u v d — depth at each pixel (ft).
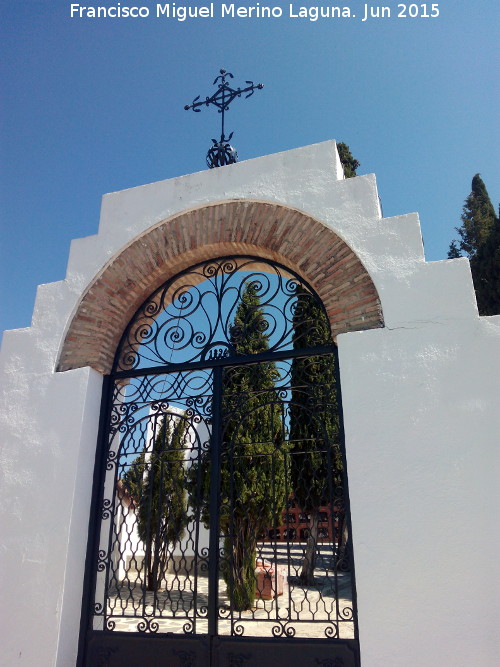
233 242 17.25
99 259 18.24
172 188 18.57
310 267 16.05
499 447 12.21
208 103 20.89
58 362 17.20
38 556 14.51
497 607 11.12
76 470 15.24
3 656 13.69
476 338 13.32
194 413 16.34
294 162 17.33
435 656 11.14
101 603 15.56
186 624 13.98
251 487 20.30
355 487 12.89
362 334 14.26
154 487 22.11
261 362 16.24
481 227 52.54
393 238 15.15
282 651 13.00
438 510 12.13
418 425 12.95
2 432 16.44
